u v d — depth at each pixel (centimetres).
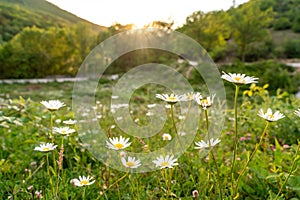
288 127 130
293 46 1502
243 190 76
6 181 85
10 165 100
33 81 1037
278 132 130
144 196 73
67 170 92
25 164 100
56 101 64
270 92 610
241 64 765
